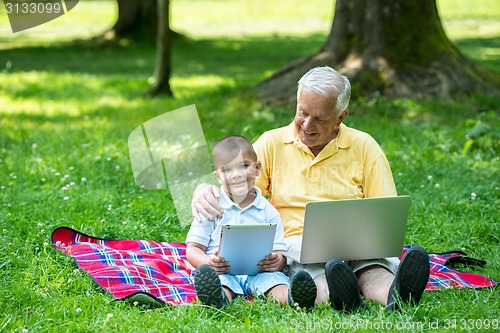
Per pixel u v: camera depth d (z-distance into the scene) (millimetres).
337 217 5023
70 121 12117
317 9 37094
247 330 4664
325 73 5309
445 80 12711
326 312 4895
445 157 9547
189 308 4961
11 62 20391
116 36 25625
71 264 5863
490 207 7625
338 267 4863
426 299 5277
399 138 10523
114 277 5535
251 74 18578
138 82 16641
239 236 5031
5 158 9469
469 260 6266
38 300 5227
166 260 6121
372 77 12656
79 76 17797
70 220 6953
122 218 7191
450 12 34719
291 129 5688
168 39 14641
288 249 5441
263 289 5203
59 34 28234
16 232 6602
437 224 7145
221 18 35000
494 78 13500
